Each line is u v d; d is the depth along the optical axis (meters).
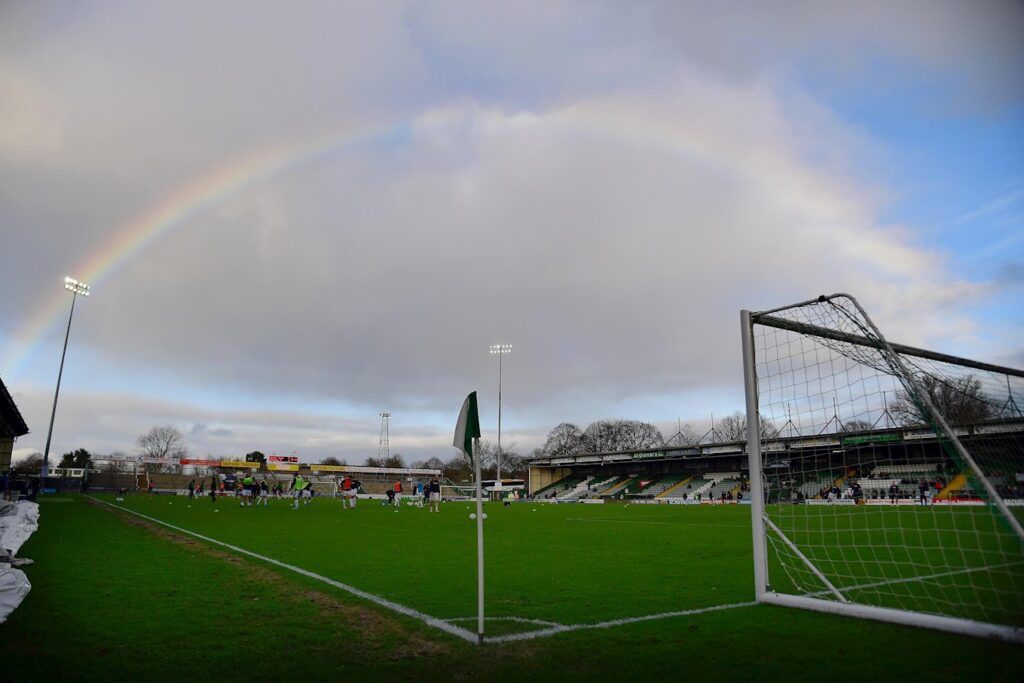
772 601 7.93
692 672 5.17
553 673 5.17
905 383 8.04
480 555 6.27
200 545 14.24
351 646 5.97
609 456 69.75
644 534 19.27
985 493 7.39
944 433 7.54
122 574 9.91
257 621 6.91
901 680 4.95
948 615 7.24
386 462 124.25
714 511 37.16
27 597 7.92
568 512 35.88
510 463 112.25
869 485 27.88
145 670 5.20
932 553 12.95
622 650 5.82
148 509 29.09
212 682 4.95
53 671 5.12
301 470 82.81
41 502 34.84
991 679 4.95
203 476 75.69
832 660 5.46
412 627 6.68
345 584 9.30
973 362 10.75
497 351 68.19
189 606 7.63
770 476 14.70
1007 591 8.65
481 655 5.68
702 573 10.63
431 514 31.00
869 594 8.51
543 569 11.10
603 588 9.10
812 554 13.15
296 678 5.06
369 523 22.92
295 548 14.02
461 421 6.76
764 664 5.37
